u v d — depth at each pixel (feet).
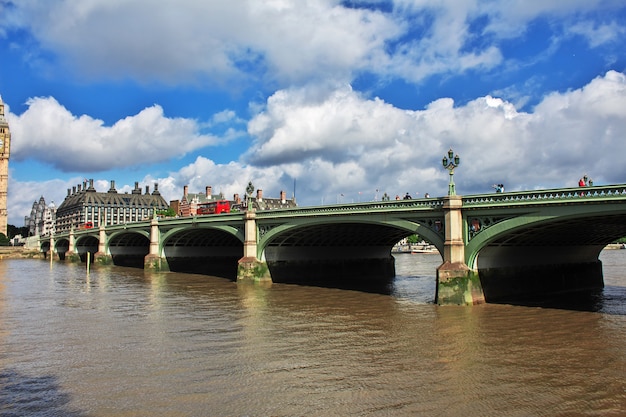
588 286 157.48
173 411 52.60
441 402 55.06
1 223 598.75
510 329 90.99
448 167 118.21
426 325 95.25
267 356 73.72
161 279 198.70
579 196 98.48
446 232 117.29
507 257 130.93
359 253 200.85
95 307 121.49
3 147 604.08
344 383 61.31
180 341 83.46
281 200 538.06
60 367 68.33
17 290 160.86
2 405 54.34
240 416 51.39
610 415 51.31
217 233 223.92
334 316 106.52
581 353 74.54
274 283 173.99
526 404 54.39
